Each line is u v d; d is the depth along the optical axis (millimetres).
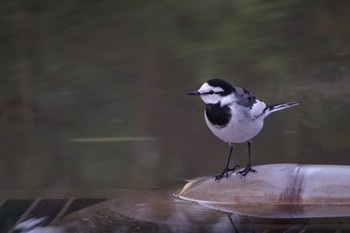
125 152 11984
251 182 8414
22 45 16953
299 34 15875
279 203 8141
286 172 8469
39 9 17719
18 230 8492
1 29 17453
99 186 10391
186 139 12367
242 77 14625
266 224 7867
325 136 11977
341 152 11367
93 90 14836
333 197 8070
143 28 16703
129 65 15648
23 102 14477
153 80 14938
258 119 8320
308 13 16281
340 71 14586
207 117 8367
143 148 12086
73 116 13789
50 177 10914
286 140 11953
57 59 16281
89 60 16125
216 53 15438
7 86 15266
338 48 15398
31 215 9023
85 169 11242
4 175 11039
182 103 13891
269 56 15102
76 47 16688
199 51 15555
